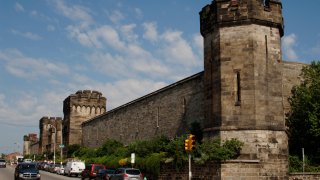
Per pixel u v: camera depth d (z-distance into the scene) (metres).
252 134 27.97
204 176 28.00
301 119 32.00
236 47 29.52
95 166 40.56
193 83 37.31
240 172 26.73
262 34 29.58
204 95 31.66
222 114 29.17
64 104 90.12
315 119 30.61
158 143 40.00
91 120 74.94
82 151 71.31
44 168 74.12
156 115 45.56
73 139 84.00
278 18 30.27
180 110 39.72
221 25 30.22
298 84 34.69
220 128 28.95
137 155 41.75
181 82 39.50
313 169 29.38
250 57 29.02
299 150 32.56
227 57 29.70
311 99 31.50
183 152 30.52
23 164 36.53
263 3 29.94
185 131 38.16
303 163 28.30
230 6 29.97
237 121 28.61
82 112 85.62
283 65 34.50
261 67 29.08
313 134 30.92
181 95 39.72
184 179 30.00
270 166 27.66
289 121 32.81
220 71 29.80
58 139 109.56
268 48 29.61
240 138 28.22
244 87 28.84
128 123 54.88
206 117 31.00
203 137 30.69
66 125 86.88
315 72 33.28
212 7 31.14
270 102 28.89
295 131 32.53
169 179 31.64
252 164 27.08
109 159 48.88
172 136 40.94
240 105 28.70
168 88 42.66
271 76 29.34
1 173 54.81
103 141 66.00
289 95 34.12
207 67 31.53
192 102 37.25
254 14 29.34
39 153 129.38
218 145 28.14
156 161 33.53
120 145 56.19
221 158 27.03
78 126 84.75
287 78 34.44
